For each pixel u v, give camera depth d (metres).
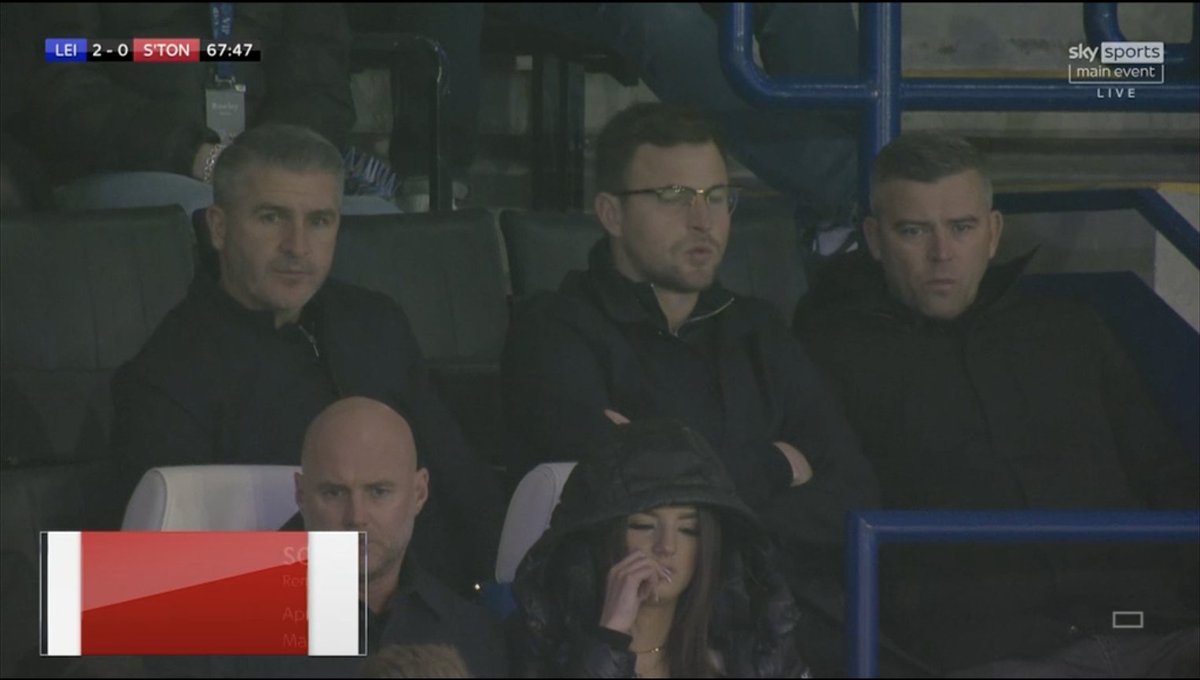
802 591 11.31
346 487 10.08
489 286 13.96
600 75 16.84
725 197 12.14
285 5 15.87
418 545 11.62
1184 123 14.55
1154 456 12.27
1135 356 13.00
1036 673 11.27
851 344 12.41
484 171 16.95
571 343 11.85
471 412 13.05
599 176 12.23
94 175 14.49
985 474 12.06
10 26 15.16
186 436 11.32
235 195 11.81
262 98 15.59
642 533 9.93
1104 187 13.45
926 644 11.62
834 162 15.56
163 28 15.50
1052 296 13.01
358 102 16.22
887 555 11.73
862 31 13.99
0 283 12.50
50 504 10.88
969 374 12.23
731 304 12.27
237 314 11.75
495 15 16.95
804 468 11.80
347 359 11.91
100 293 12.73
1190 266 13.02
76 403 12.36
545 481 10.59
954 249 12.24
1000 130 15.61
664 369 11.93
